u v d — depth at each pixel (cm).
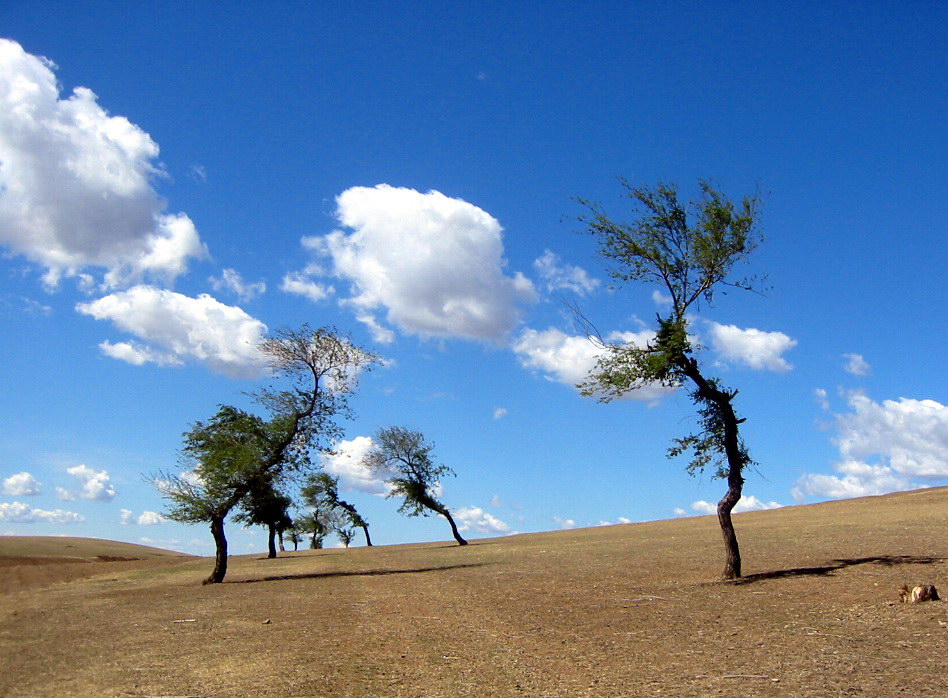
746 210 2459
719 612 1777
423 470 7319
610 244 2522
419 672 1284
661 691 1084
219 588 3309
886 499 8450
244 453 3597
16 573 5231
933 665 1133
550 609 2027
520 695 1102
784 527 4994
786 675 1130
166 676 1315
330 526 9650
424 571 3797
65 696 1196
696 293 2486
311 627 1872
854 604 1731
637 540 5144
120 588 3625
